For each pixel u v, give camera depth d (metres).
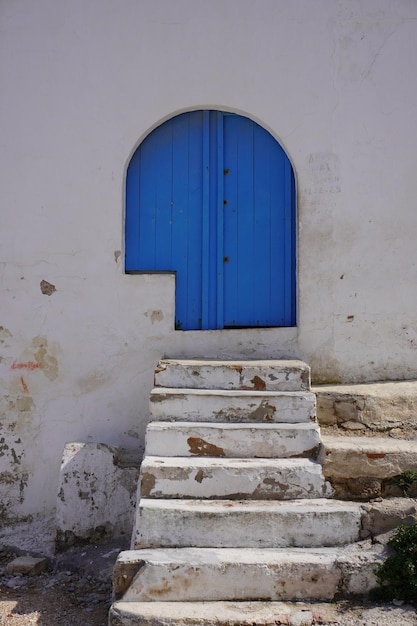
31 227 5.69
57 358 5.65
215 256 5.83
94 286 5.66
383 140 5.68
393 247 5.66
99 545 5.10
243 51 5.69
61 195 5.69
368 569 3.77
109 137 5.70
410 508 4.06
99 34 5.71
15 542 5.36
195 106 5.71
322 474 4.25
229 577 3.72
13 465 5.64
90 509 5.15
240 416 4.65
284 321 5.82
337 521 3.99
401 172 5.69
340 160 5.66
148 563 3.71
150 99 5.70
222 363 5.03
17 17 5.76
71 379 5.64
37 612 4.36
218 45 5.70
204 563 3.72
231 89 5.68
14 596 4.60
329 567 3.75
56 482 5.59
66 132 5.71
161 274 5.66
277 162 5.86
